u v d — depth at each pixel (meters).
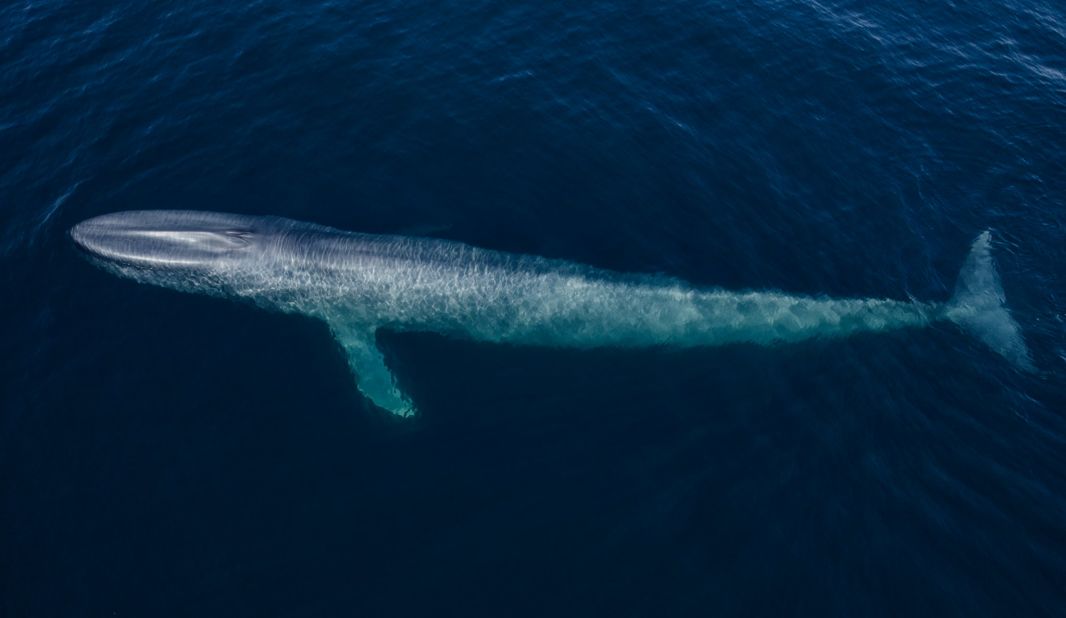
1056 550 21.31
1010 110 35.88
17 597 19.86
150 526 21.23
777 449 23.61
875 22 40.78
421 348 26.28
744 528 21.78
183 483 22.11
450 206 30.28
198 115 33.19
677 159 32.72
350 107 34.03
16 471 22.14
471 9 39.47
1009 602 20.28
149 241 26.95
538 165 32.09
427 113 34.00
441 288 26.81
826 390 25.17
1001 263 29.12
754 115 35.03
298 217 29.64
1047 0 42.50
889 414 24.52
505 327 26.64
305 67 35.72
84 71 34.72
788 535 21.64
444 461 22.83
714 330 26.70
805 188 31.95
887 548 21.38
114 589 20.06
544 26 38.84
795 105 35.72
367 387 24.67
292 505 21.73
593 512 21.94
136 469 22.33
